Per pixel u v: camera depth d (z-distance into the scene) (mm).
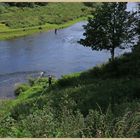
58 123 9367
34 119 9562
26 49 62469
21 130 9367
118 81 21078
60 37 74125
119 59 28406
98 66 30734
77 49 59750
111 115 9594
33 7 98688
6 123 9844
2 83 40250
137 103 10953
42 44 66812
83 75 29750
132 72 23766
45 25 90000
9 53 59250
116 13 34344
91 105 13008
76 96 16531
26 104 17234
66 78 29531
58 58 53781
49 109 11070
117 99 14062
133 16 34719
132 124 8547
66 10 103062
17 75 44469
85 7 106125
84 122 9367
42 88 30547
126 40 35094
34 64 50531
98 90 17797
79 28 86812
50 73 45219
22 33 80562
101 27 34844
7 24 86125
